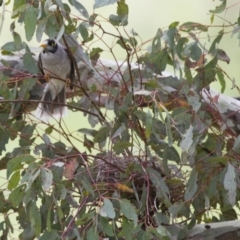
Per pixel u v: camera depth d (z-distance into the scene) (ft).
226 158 13.84
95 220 12.78
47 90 17.53
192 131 13.60
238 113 17.15
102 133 15.29
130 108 14.35
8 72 17.28
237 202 15.42
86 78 17.25
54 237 13.41
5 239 15.62
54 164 13.66
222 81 15.64
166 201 14.12
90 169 14.40
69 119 25.45
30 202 13.92
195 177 13.91
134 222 12.67
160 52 15.74
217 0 28.89
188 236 15.24
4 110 15.99
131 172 14.57
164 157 14.80
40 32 13.80
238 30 15.24
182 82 15.08
